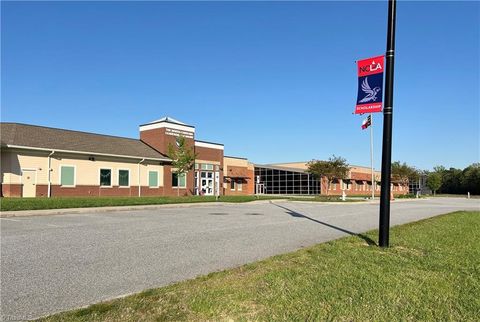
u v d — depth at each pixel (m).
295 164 70.56
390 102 9.29
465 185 94.12
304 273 6.56
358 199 41.84
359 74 10.45
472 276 6.61
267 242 10.33
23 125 33.41
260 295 5.36
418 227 13.70
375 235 11.16
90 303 5.18
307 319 4.58
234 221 15.82
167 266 7.36
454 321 4.64
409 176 69.75
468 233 12.23
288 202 34.12
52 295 5.51
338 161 49.69
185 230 12.62
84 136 37.16
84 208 20.20
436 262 7.62
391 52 9.27
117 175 36.00
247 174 57.66
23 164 29.42
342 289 5.69
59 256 8.15
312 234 12.05
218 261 7.84
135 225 13.98
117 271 6.93
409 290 5.74
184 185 43.06
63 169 31.86
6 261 7.63
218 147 48.81
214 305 4.93
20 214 17.52
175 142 42.41
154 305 4.92
